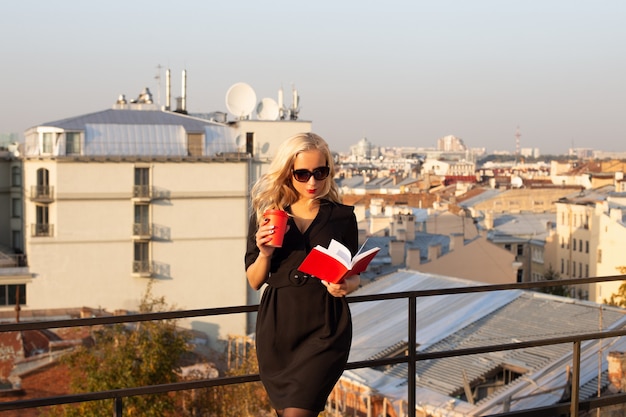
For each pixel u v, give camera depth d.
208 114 64.38
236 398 24.34
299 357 3.77
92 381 24.23
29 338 29.91
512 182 111.38
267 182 3.89
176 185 47.97
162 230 47.94
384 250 53.44
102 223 47.19
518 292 25.84
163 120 51.53
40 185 46.78
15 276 46.03
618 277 5.37
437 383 20.31
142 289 47.84
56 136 47.50
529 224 81.50
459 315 24.84
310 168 3.83
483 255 50.28
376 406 20.27
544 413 5.43
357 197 94.94
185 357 32.91
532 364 19.72
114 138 48.75
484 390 20.22
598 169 122.19
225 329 48.53
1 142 62.44
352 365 4.62
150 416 23.75
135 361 25.20
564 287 69.75
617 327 21.70
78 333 31.06
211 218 48.59
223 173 48.59
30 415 25.09
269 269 3.82
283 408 3.70
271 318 3.83
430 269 49.22
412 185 129.88
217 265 48.78
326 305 3.80
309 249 3.83
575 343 5.44
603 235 64.00
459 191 115.25
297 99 56.47
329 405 21.88
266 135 51.44
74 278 47.00
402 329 24.69
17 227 52.97
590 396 17.41
